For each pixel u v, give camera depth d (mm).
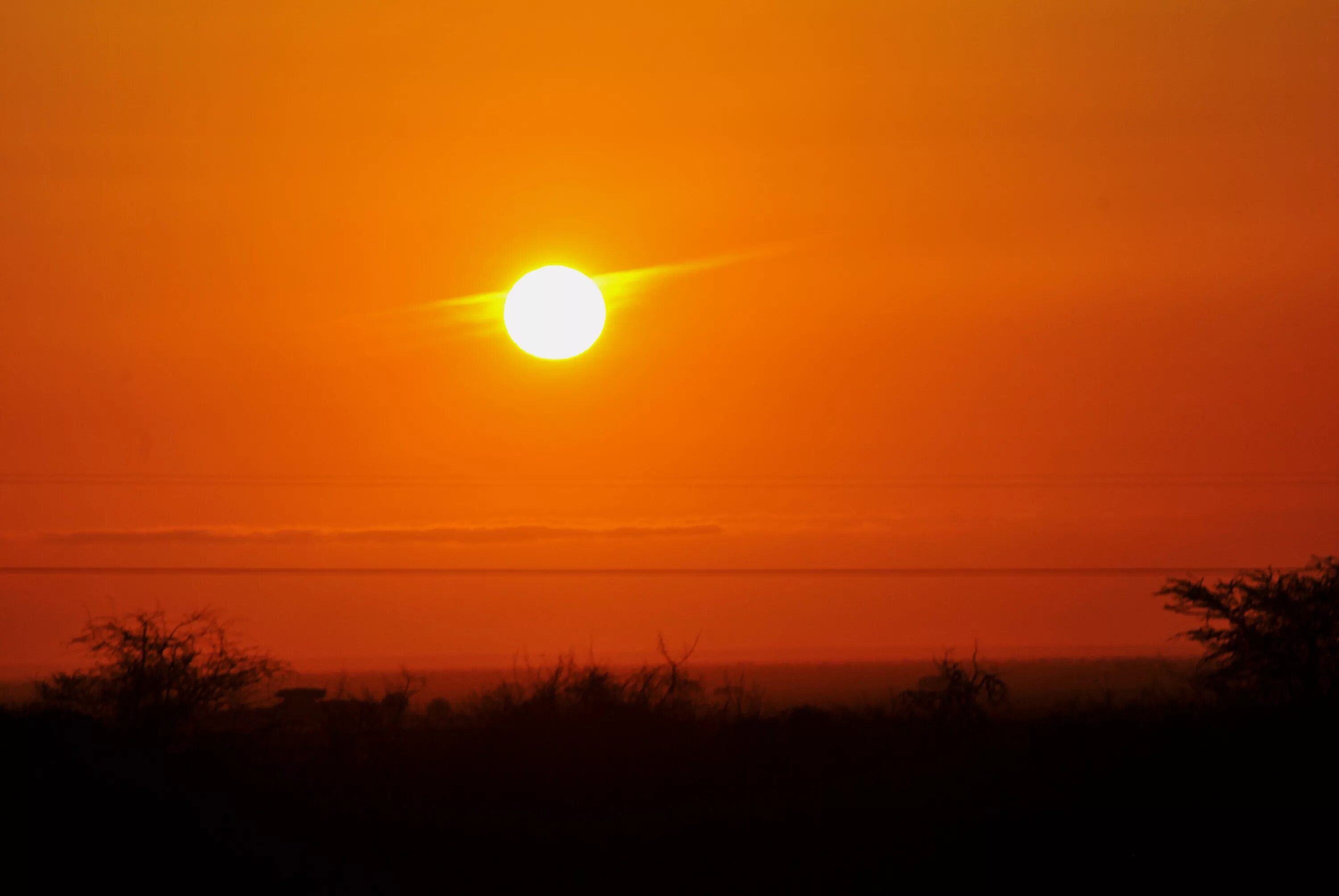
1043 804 77875
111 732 80062
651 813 80188
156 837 57625
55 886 51406
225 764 87438
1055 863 62438
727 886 60500
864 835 70938
